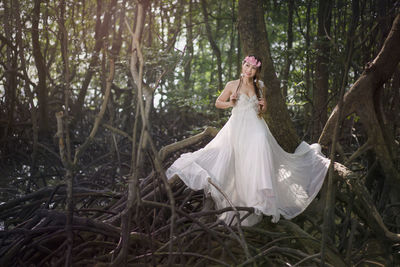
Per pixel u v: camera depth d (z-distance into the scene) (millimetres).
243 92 4301
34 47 8070
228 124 4258
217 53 9547
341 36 5902
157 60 6211
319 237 4293
